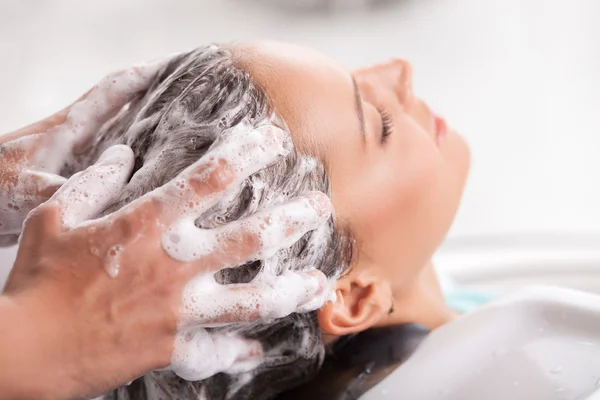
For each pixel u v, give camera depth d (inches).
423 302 37.9
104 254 25.0
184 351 26.1
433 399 30.8
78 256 25.1
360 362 34.4
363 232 32.9
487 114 73.9
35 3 84.1
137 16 87.7
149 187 28.2
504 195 67.6
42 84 77.3
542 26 84.0
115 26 85.8
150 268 25.0
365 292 34.0
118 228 25.1
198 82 30.9
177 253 25.1
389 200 33.3
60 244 25.5
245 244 25.5
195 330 26.9
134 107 33.5
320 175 31.0
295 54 32.8
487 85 77.0
